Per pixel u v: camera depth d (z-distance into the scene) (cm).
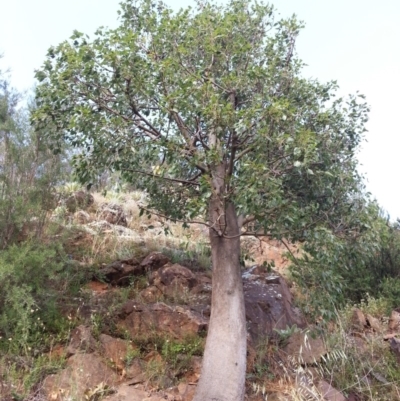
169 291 677
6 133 595
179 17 594
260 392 540
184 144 529
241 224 595
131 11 673
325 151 573
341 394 547
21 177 583
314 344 634
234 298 532
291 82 620
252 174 460
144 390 493
